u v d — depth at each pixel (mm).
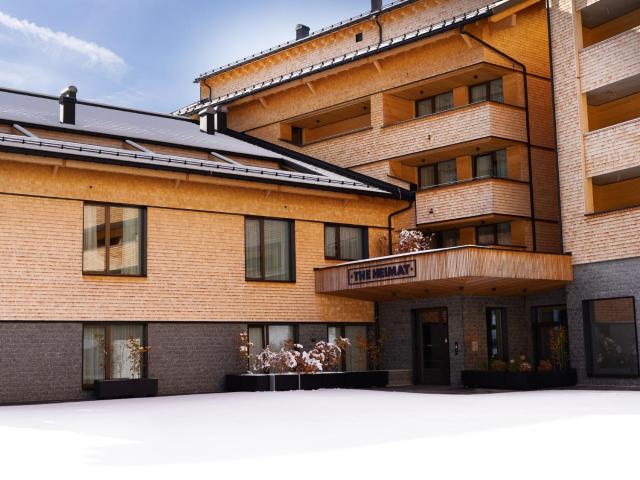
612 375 23422
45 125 23688
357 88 31250
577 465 8836
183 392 23094
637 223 22938
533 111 28578
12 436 12547
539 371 23531
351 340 26938
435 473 8383
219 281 24078
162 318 22953
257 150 29203
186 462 9422
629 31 23484
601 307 24172
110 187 22359
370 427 13039
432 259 22938
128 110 31000
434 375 25828
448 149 28375
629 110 26312
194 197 23844
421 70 29281
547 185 28609
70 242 21562
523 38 28781
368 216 27672
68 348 21281
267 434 12266
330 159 31703
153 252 22984
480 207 27188
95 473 8703
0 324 20375
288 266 25766
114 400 20828
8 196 20750
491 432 12070
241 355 24219
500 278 22766
